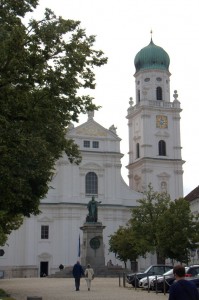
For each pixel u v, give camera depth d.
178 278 11.11
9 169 24.78
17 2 25.61
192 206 86.19
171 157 98.44
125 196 93.94
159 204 63.91
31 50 24.83
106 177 92.81
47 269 86.94
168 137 99.38
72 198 89.75
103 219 91.06
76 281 37.84
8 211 31.72
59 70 25.86
